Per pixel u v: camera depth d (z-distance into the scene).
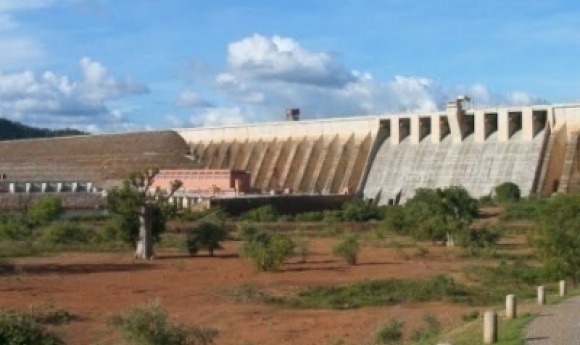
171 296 42.44
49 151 176.12
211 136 172.88
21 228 80.81
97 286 46.56
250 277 50.94
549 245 44.53
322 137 149.38
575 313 27.72
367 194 133.25
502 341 21.62
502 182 115.50
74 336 30.84
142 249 64.31
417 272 53.31
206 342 26.81
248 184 131.12
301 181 145.12
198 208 102.75
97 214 103.06
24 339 23.08
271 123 159.88
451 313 35.66
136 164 163.62
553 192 110.19
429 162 128.62
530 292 41.62
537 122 119.69
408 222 87.19
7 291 44.12
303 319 35.41
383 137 140.50
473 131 128.25
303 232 90.38
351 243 60.78
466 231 72.69
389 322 29.06
